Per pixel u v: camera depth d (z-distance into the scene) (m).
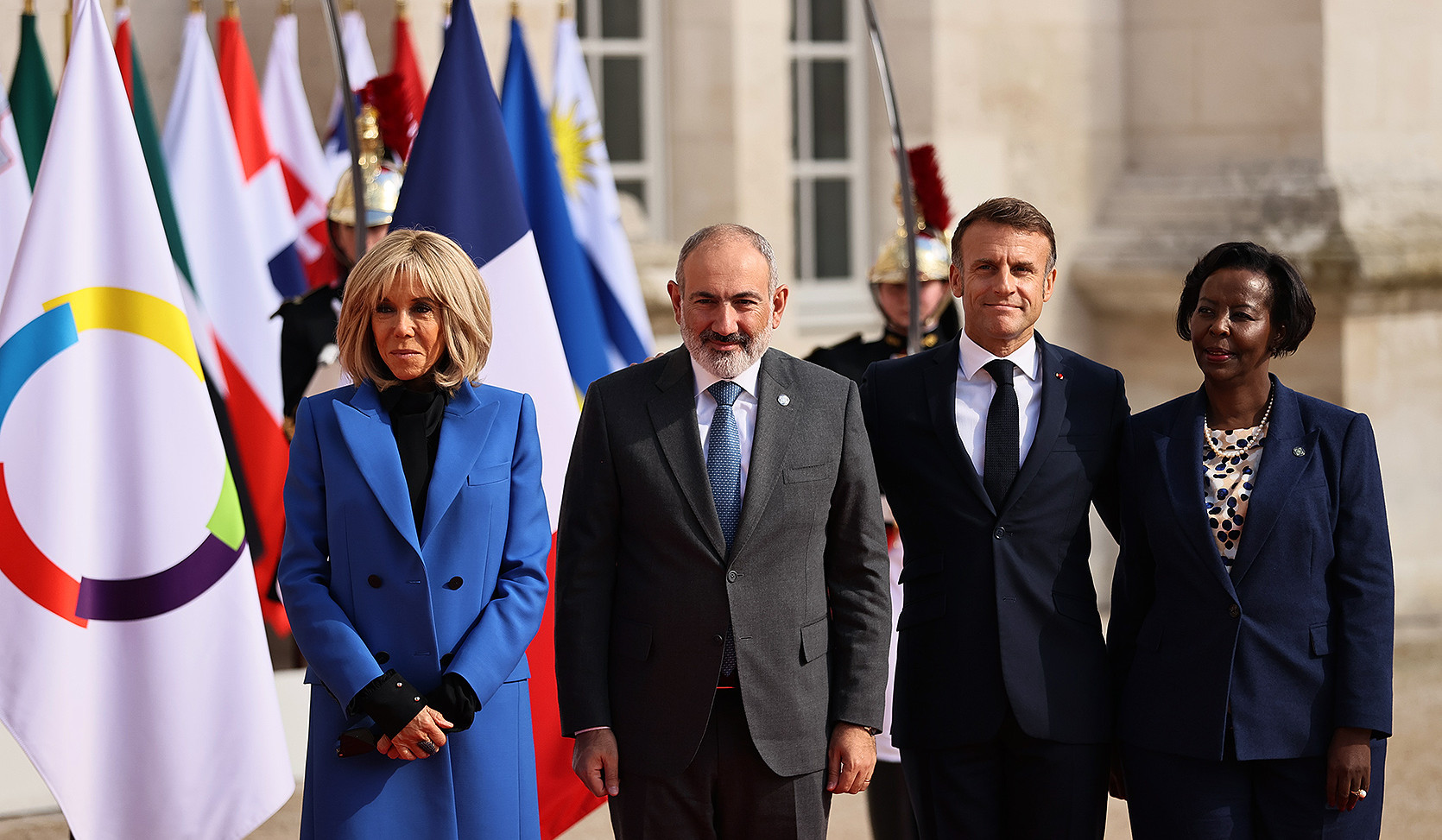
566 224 13.84
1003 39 23.03
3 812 13.73
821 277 23.83
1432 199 21.98
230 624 10.17
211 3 19.27
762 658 8.30
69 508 9.82
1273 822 8.69
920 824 9.38
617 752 8.45
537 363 11.65
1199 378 22.44
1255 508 8.65
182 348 10.21
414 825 8.16
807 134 23.58
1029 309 9.10
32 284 9.91
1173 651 8.79
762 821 8.40
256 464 16.05
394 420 8.61
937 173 13.96
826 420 8.64
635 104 22.30
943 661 9.09
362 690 7.95
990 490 9.09
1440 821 14.44
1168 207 22.81
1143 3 23.52
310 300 15.75
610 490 8.53
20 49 14.41
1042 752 8.93
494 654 8.25
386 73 19.12
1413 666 19.66
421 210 11.62
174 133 16.22
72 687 9.76
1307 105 21.86
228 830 10.11
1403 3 22.20
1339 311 21.14
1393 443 21.56
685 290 8.44
